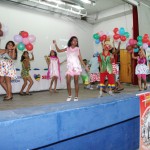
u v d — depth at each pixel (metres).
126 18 9.35
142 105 2.79
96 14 10.43
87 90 6.18
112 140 2.64
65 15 9.54
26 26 8.06
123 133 2.84
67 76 3.64
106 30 10.30
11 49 4.11
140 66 5.46
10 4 7.54
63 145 2.02
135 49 5.56
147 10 8.62
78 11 9.69
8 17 7.48
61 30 9.41
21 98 4.48
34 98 4.43
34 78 6.30
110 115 2.35
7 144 1.42
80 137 2.18
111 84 4.44
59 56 9.15
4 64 4.11
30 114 1.63
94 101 2.42
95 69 6.62
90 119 2.08
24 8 8.00
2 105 3.42
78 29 10.20
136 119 3.13
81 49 10.34
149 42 5.31
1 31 3.81
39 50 8.50
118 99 2.58
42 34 8.63
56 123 1.74
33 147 1.57
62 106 2.04
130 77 9.30
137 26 8.12
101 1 8.81
